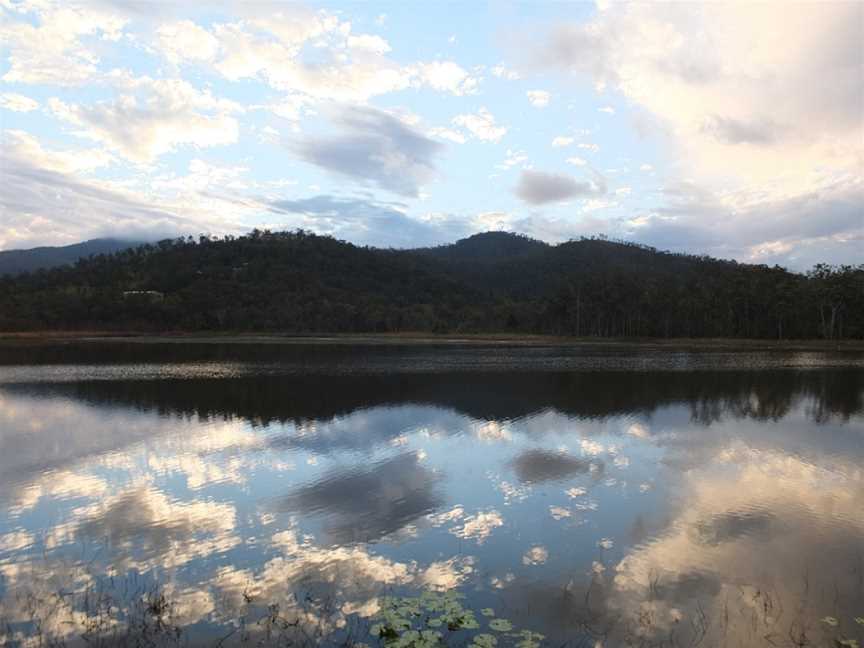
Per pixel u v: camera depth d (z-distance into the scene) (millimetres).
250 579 8789
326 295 141625
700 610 7840
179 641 7051
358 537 10516
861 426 20953
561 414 23422
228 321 122125
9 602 8094
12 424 21562
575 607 7910
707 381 34875
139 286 142500
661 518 11477
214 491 13359
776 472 14844
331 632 7223
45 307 117250
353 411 24234
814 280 102375
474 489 13445
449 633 7152
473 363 48281
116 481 14180
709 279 116562
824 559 9516
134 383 34031
